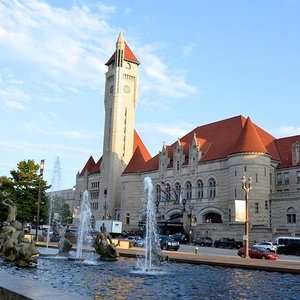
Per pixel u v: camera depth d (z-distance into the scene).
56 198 143.12
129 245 52.53
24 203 70.06
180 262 33.12
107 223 85.44
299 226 73.69
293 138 93.25
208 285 20.59
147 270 27.02
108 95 133.38
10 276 10.61
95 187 140.25
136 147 131.00
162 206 101.00
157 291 18.22
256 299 16.84
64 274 23.52
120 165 126.88
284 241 58.03
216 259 34.03
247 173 80.56
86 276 22.92
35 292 8.27
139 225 105.81
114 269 27.12
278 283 21.86
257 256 43.41
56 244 51.19
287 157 89.88
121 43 132.38
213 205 87.94
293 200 75.56
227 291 18.73
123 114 129.62
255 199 79.19
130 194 112.94
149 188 39.56
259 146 82.12
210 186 90.25
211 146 95.31
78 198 149.25
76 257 33.81
